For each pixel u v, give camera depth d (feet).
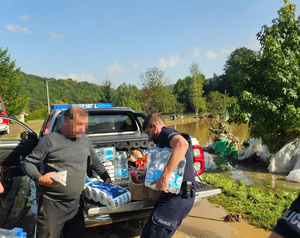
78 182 8.98
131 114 17.33
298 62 23.53
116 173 13.26
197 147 12.97
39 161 8.79
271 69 22.76
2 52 93.97
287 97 22.47
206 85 247.91
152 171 8.71
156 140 9.48
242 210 15.71
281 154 23.80
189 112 175.73
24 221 15.10
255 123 24.07
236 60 26.55
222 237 12.80
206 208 16.21
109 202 9.64
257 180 21.67
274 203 16.66
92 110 16.11
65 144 8.86
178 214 8.57
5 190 12.11
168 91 108.06
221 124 33.04
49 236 8.94
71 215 9.20
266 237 12.73
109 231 13.47
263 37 24.73
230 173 23.85
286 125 22.63
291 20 23.54
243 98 23.35
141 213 10.86
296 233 3.21
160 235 8.41
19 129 74.38
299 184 20.51
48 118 17.76
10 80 95.61
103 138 13.88
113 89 83.66
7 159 16.34
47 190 8.73
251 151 27.58
